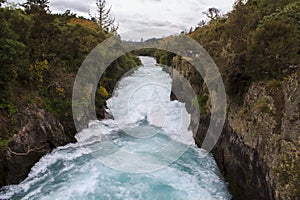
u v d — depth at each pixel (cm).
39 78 1905
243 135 1341
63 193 1329
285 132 1019
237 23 1820
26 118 1580
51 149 1720
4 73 1486
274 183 988
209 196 1347
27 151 1482
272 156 1053
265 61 1274
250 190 1212
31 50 1952
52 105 1861
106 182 1437
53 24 2312
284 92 1142
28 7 2334
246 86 1492
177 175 1537
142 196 1323
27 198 1279
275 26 1268
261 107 1229
